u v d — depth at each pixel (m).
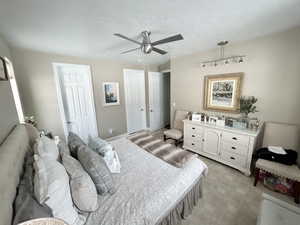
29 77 2.61
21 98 2.55
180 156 1.88
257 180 2.04
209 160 2.82
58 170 1.03
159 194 1.26
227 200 1.84
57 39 2.14
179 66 3.62
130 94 4.29
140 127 4.74
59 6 1.34
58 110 3.00
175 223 1.42
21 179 1.05
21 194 0.88
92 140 1.81
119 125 4.16
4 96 1.50
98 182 1.21
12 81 2.25
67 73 3.10
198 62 3.22
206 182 2.18
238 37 2.33
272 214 1.17
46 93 2.83
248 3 1.39
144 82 4.58
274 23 1.85
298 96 2.09
